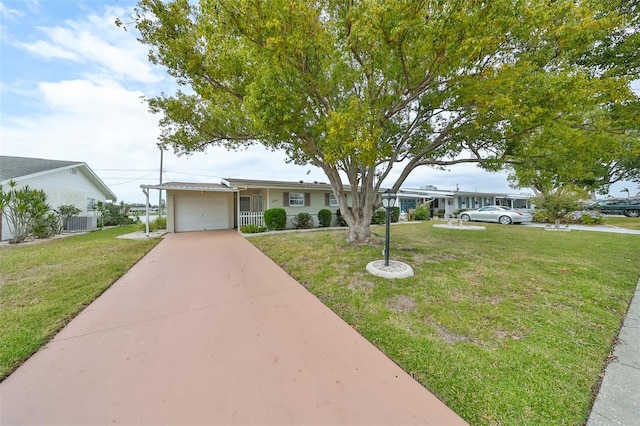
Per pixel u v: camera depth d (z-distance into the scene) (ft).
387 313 10.65
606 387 6.40
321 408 5.83
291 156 27.32
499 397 6.14
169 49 16.99
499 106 14.35
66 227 41.96
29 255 21.49
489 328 9.43
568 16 13.71
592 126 17.62
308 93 17.63
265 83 14.82
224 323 9.93
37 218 31.17
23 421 5.41
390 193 16.28
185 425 5.38
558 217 39.83
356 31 13.56
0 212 29.63
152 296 12.70
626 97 14.02
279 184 42.37
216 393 6.27
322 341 8.66
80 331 9.25
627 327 9.43
